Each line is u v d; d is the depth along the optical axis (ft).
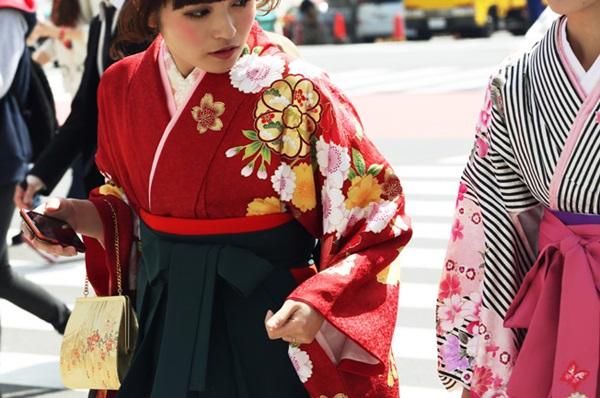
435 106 49.11
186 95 10.01
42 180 16.12
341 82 60.34
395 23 89.97
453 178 34.86
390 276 10.13
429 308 22.52
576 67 9.31
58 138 16.19
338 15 90.68
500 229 10.16
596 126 9.18
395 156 38.40
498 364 10.35
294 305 9.40
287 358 10.12
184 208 10.07
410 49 80.18
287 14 91.71
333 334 10.00
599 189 9.25
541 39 9.80
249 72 9.90
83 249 11.21
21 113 18.12
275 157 9.90
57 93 54.19
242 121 9.89
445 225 29.35
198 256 10.02
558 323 9.56
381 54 77.10
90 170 16.44
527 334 9.73
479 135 10.12
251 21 9.76
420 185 34.12
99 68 15.92
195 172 9.96
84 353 10.71
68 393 18.58
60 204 10.91
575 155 9.29
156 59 10.28
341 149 9.91
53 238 10.91
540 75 9.53
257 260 9.99
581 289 9.35
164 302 10.32
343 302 9.74
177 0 9.50
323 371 9.96
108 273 11.52
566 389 9.45
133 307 11.24
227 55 9.71
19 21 17.51
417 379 18.81
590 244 9.38
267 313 9.75
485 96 10.05
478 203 10.28
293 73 9.86
